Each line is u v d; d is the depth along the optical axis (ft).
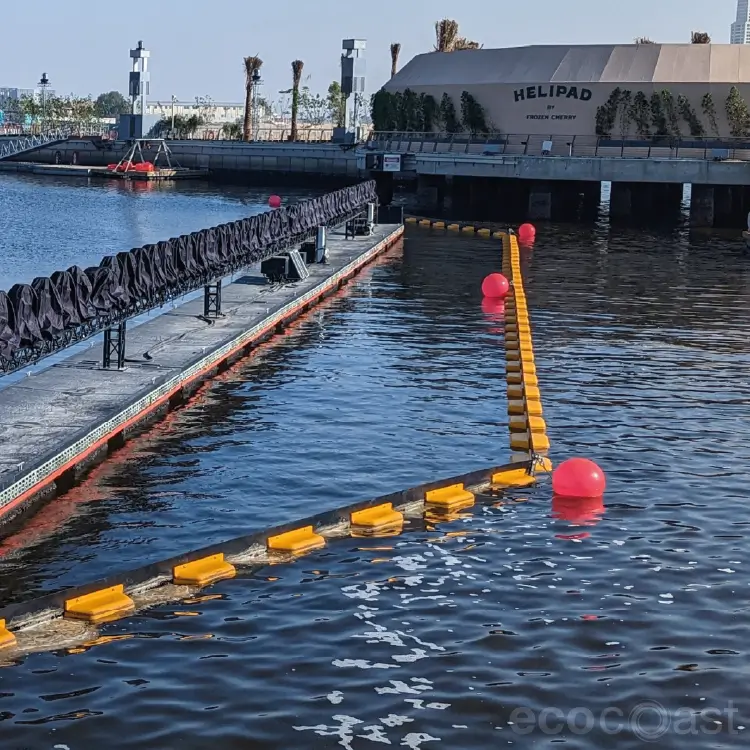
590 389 99.55
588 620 55.52
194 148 362.74
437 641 53.16
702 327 128.57
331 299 142.20
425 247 196.75
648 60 258.98
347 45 337.93
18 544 63.72
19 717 46.19
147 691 48.32
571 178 240.94
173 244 103.50
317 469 77.15
